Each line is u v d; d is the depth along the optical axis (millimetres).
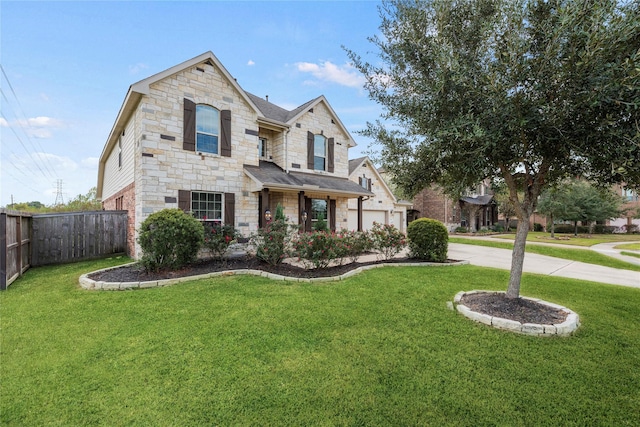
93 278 6801
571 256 12133
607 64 3049
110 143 13617
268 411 2568
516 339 3877
